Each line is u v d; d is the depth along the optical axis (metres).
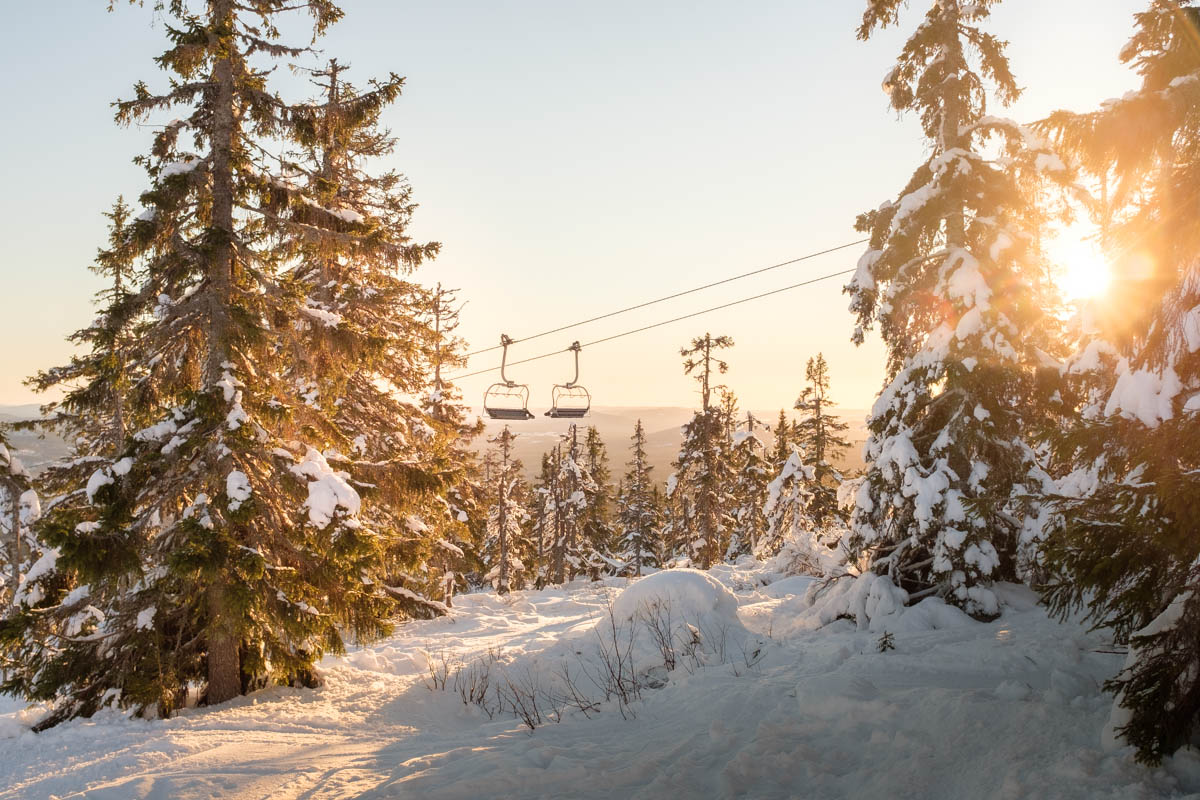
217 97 12.39
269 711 11.18
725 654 11.88
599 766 6.70
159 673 11.26
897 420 13.25
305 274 18.95
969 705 6.38
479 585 43.66
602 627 14.73
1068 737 5.52
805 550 22.08
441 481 13.45
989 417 12.09
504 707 11.55
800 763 6.14
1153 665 5.10
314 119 12.98
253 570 10.77
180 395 11.67
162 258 11.82
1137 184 6.23
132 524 11.45
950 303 12.80
